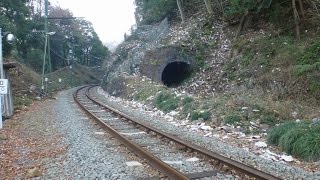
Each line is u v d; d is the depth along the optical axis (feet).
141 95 93.91
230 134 45.75
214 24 110.11
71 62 280.31
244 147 38.73
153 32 148.87
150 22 174.40
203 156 32.19
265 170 28.86
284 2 88.12
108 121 56.90
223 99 62.03
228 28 103.96
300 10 84.69
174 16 150.51
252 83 75.10
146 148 36.52
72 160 31.99
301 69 67.26
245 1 89.86
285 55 76.13
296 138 36.81
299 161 34.04
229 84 82.58
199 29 112.27
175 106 68.74
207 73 94.27
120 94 116.06
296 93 64.90
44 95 118.21
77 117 61.98
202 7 130.11
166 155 33.30
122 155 33.42
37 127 51.55
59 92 151.84
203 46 104.37
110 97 120.88
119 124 53.72
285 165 31.14
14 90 106.01
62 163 31.07
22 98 96.94
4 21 131.13
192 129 50.21
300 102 62.90
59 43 257.96
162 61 104.88
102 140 40.98
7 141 41.16
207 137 44.11
